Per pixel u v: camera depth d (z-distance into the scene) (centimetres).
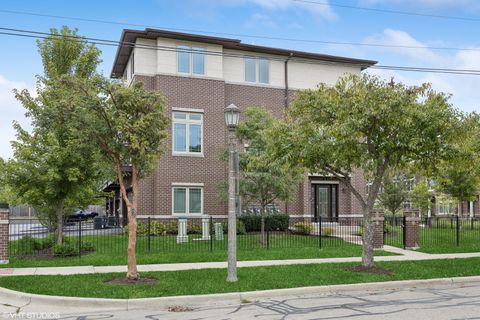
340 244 1988
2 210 1453
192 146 2470
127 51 2628
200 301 1051
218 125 2508
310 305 1011
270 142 1442
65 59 2136
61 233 1686
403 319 859
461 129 1343
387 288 1240
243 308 987
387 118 1288
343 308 973
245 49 2612
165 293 1067
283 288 1147
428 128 1293
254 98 2634
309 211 2650
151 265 1444
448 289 1228
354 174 2766
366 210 1430
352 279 1257
